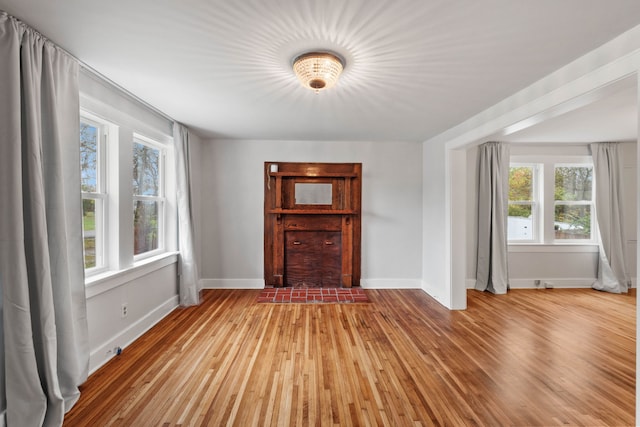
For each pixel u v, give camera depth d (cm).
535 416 177
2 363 155
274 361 238
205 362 235
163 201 360
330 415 177
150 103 284
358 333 292
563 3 138
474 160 455
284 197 438
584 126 362
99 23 156
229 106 291
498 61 195
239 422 170
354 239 448
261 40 173
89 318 221
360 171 447
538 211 477
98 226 250
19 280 151
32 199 159
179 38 171
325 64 185
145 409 180
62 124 187
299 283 444
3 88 149
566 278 470
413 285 455
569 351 258
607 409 183
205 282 443
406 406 185
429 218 427
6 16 148
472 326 311
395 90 245
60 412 163
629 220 465
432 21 153
